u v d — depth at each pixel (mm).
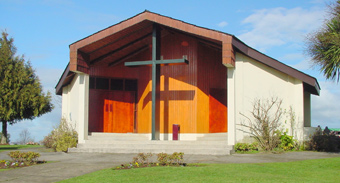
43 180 8969
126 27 15836
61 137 16547
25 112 27344
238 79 15727
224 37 14438
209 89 18531
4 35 28016
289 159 12133
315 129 15984
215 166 10062
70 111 20750
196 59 18047
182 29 15164
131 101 19938
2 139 27828
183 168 9641
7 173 9914
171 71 18438
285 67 15805
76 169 10453
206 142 15625
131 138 17938
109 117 19625
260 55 15742
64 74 19438
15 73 26828
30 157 11625
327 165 10398
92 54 17656
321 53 12625
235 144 15039
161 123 18312
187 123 17922
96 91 19516
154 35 16672
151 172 9086
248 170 9438
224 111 19141
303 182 7859
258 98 15852
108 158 13094
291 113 15859
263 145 15039
